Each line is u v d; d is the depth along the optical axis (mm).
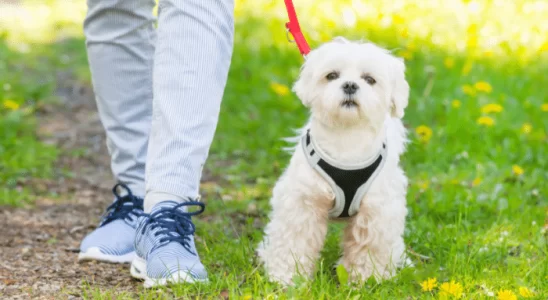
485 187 4648
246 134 6254
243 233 3822
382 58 3127
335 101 2969
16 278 3160
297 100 6723
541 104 6562
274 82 7273
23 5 13469
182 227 3066
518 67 7855
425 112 6246
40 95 7270
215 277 3031
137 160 3629
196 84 3045
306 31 9352
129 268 3363
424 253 3604
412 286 3012
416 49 8203
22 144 5703
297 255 3137
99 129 6633
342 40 3326
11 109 6621
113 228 3531
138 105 3645
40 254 3570
